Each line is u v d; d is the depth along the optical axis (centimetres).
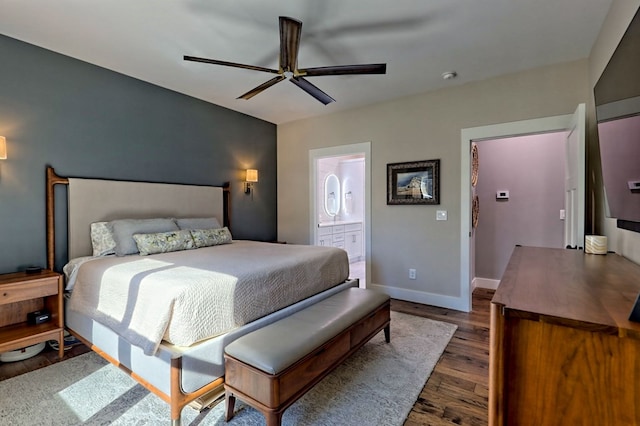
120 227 298
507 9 222
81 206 304
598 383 85
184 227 359
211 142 431
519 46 274
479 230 460
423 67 316
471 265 385
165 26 247
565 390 89
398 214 410
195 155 412
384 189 420
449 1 214
